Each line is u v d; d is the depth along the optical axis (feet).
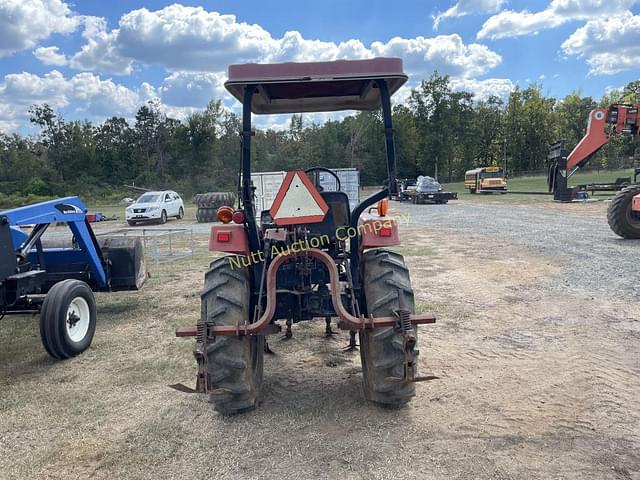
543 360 16.08
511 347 17.35
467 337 18.52
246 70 12.07
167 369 16.42
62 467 11.02
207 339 11.82
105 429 12.60
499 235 45.52
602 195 93.97
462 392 13.92
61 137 203.92
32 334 21.15
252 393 12.94
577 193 81.10
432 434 11.79
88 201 164.14
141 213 74.38
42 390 15.07
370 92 15.90
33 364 17.42
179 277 32.17
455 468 10.46
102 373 16.34
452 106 237.04
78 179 194.39
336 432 12.03
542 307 21.98
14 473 10.84
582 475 10.11
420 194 97.04
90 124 205.57
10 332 21.48
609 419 12.26
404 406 13.17
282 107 17.71
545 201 87.45
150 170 197.77
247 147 13.06
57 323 17.20
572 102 296.30
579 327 19.13
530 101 274.77
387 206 13.44
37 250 20.33
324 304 13.64
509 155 277.23
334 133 189.26
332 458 10.97
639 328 18.81
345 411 13.06
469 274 29.27
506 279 27.58
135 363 17.08
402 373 12.04
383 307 12.32
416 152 238.27
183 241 51.01
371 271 13.15
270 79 12.02
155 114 207.82
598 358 16.07
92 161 200.54
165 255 41.37
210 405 13.66
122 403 14.03
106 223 82.23
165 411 13.42
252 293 13.94
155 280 31.40
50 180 192.54
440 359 16.39
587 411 12.68
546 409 12.84
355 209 13.67
